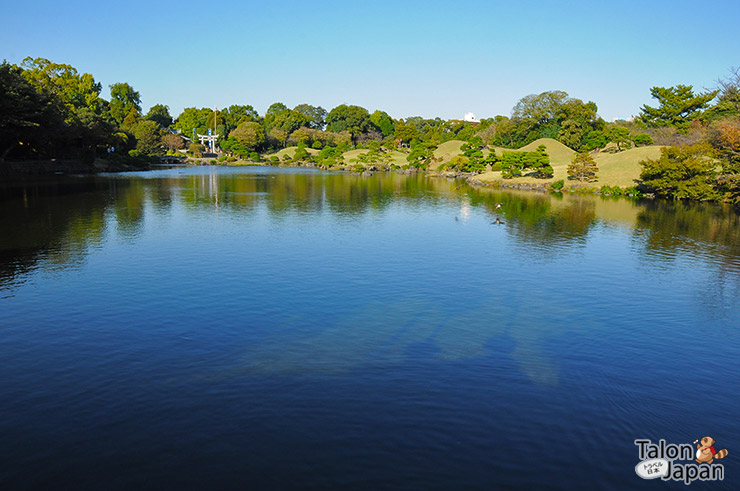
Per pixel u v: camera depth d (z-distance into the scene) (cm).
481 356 1501
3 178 7144
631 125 13938
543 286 2339
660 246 3406
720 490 920
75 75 14288
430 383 1304
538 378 1363
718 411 1223
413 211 5028
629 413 1192
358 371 1365
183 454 966
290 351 1491
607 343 1655
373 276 2416
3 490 852
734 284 2453
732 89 9112
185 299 1967
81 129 9212
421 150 13250
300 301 1988
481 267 2670
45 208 4381
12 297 1934
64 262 2512
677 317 1950
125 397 1185
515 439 1055
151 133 15688
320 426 1078
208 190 6644
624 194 7125
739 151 6259
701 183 6284
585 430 1105
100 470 912
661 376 1411
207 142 18462
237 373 1330
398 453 990
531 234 3769
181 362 1394
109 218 3959
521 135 14788
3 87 6406
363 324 1747
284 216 4412
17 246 2845
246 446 997
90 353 1440
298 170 12594
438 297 2106
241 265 2552
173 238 3238
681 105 11775
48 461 934
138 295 2002
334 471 928
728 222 4584
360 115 19588
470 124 18225
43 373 1305
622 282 2450
